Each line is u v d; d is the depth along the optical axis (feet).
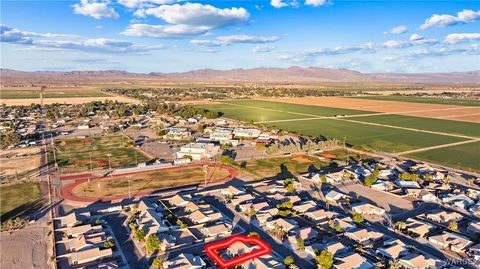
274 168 590.14
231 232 366.02
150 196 460.55
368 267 303.48
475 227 372.38
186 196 449.06
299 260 316.81
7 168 571.69
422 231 363.97
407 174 527.40
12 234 356.79
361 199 461.78
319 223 390.83
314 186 507.71
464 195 468.34
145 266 304.09
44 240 345.72
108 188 486.79
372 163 624.18
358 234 354.54
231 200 444.55
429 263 305.32
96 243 334.03
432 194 465.88
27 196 453.17
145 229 359.87
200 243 344.90
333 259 314.14
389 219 402.52
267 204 426.92
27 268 298.56
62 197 452.35
